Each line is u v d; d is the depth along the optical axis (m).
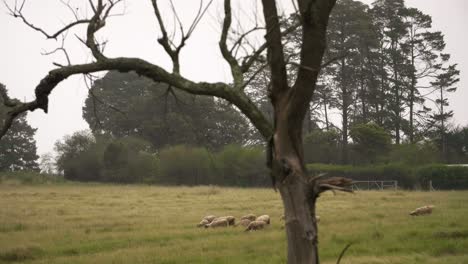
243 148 70.31
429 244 17.84
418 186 62.72
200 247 18.31
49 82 9.18
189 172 69.06
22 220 26.72
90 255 17.45
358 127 69.62
